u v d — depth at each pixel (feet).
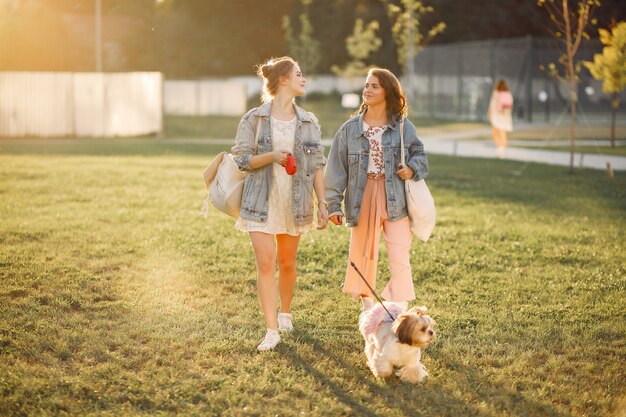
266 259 18.13
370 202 19.29
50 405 14.38
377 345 15.88
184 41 179.63
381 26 145.59
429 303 21.76
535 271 25.46
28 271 23.62
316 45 147.43
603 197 43.34
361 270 19.75
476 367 16.85
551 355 17.58
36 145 79.92
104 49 171.12
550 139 90.48
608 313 20.84
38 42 138.00
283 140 18.43
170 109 155.63
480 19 160.66
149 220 33.12
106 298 21.53
